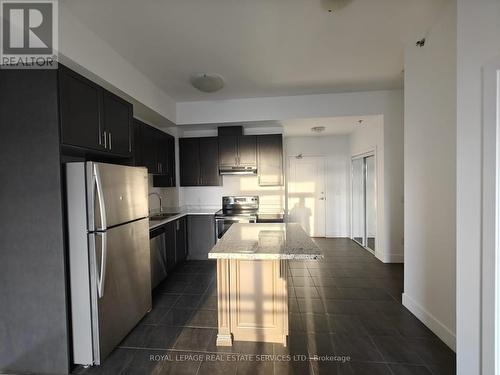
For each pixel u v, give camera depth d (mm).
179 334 2203
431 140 2115
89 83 2025
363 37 2305
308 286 3129
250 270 2055
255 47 2443
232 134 4285
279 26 2123
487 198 1254
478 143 1323
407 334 2146
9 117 1737
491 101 1227
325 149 5750
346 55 2625
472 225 1364
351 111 3736
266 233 2291
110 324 1948
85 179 1782
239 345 2039
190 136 4645
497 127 1201
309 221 5820
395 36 2293
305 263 3973
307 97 3787
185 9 1886
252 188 4586
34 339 1785
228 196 4562
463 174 1417
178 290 3082
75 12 1893
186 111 4012
